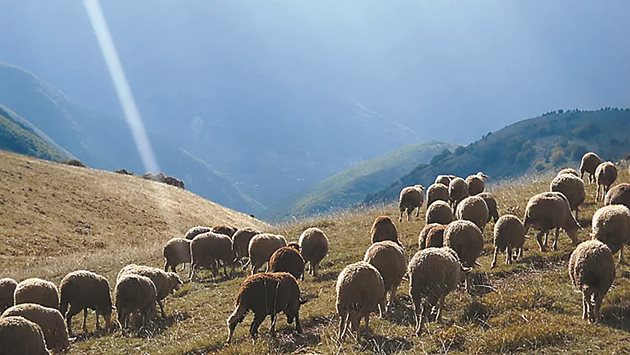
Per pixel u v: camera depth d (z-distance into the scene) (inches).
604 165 1031.6
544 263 719.7
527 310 550.6
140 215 2237.9
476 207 858.1
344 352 512.1
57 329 616.4
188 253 1025.5
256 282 593.9
